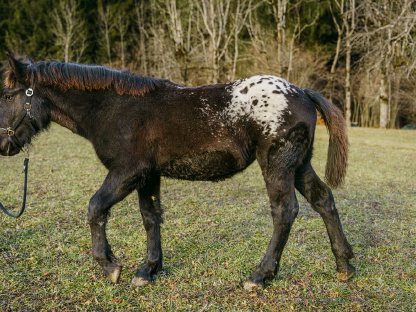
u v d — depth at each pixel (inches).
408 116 1189.7
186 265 180.9
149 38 1412.4
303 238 216.5
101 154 157.6
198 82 1098.7
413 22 716.0
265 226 236.2
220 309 143.6
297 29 1173.7
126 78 158.2
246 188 341.1
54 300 148.9
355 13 1015.0
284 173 150.9
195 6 1207.6
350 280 166.9
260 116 149.8
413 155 569.3
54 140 666.8
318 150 607.8
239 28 1115.3
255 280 155.9
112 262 157.2
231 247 201.6
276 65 1085.1
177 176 160.6
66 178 367.6
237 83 158.2
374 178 395.5
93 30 1550.2
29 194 308.7
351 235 223.3
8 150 163.3
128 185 154.3
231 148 151.9
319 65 1131.3
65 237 215.2
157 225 170.2
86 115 158.9
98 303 147.3
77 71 158.6
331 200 163.6
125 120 154.0
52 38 1487.5
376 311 143.0
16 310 142.3
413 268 177.6
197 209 273.9
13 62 156.3
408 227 239.0
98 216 152.1
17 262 181.8
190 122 152.7
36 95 161.0
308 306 145.6
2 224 234.2
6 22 1486.2
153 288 159.3
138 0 1579.7
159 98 157.2
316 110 162.9
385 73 885.2
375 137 807.1
